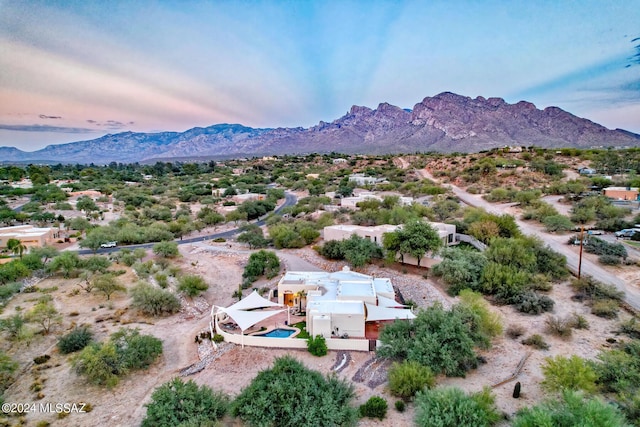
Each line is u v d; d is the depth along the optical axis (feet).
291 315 140.26
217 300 172.96
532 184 373.61
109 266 208.64
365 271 181.16
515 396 87.61
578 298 139.74
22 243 254.68
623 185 320.91
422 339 102.83
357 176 537.24
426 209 267.18
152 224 314.14
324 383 85.66
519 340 115.44
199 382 102.89
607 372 86.94
